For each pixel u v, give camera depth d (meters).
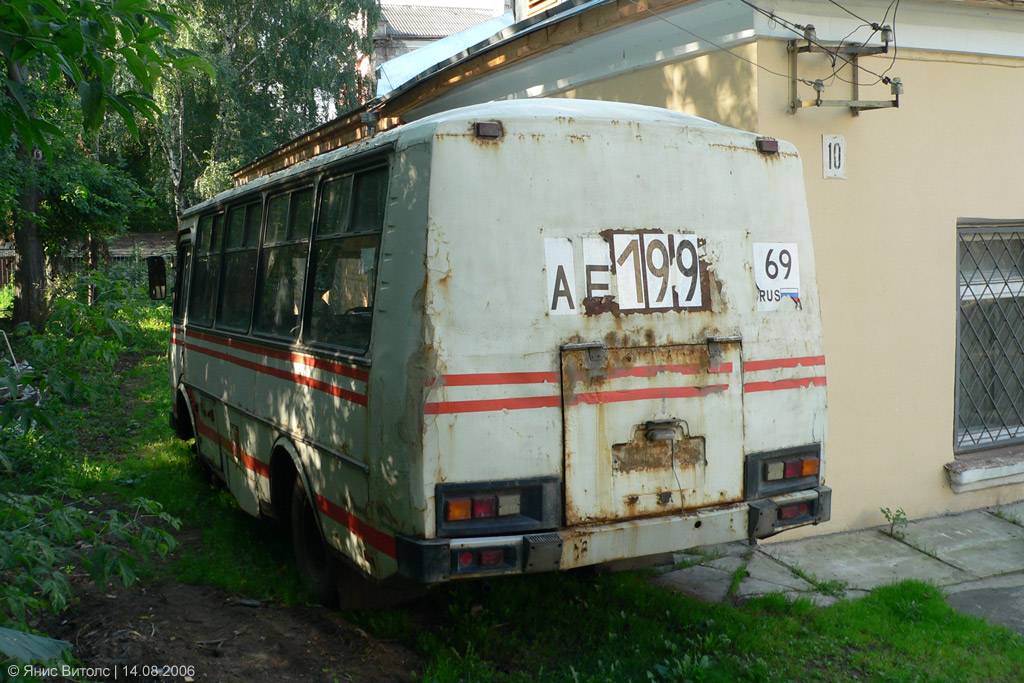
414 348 3.77
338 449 4.45
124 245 33.50
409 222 3.88
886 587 5.34
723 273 4.42
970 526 6.70
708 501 4.32
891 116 6.55
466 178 3.85
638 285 4.18
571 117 4.10
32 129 3.22
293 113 31.03
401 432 3.81
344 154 4.63
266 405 5.63
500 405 3.85
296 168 5.43
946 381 6.94
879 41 6.46
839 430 6.47
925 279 6.79
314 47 30.95
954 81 6.84
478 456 3.81
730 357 4.39
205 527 6.64
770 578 5.62
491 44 8.47
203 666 4.19
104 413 10.92
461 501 3.77
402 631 4.73
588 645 4.56
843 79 6.32
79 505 7.09
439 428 3.74
